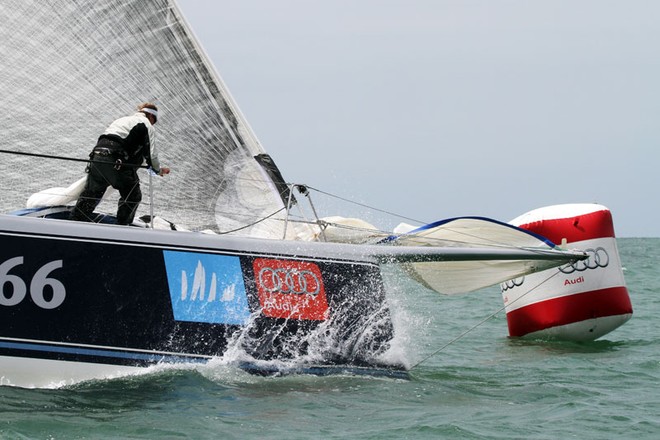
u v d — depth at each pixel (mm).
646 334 35156
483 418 20766
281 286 23562
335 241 26266
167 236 22953
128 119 24016
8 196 25750
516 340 33469
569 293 32750
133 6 26016
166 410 20141
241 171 26688
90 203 24125
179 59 26266
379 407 21328
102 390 21484
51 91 25938
